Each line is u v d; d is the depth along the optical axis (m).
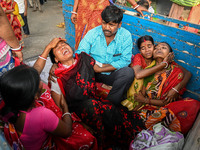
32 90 1.04
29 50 3.96
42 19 6.11
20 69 1.05
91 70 1.95
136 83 2.07
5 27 1.48
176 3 3.53
